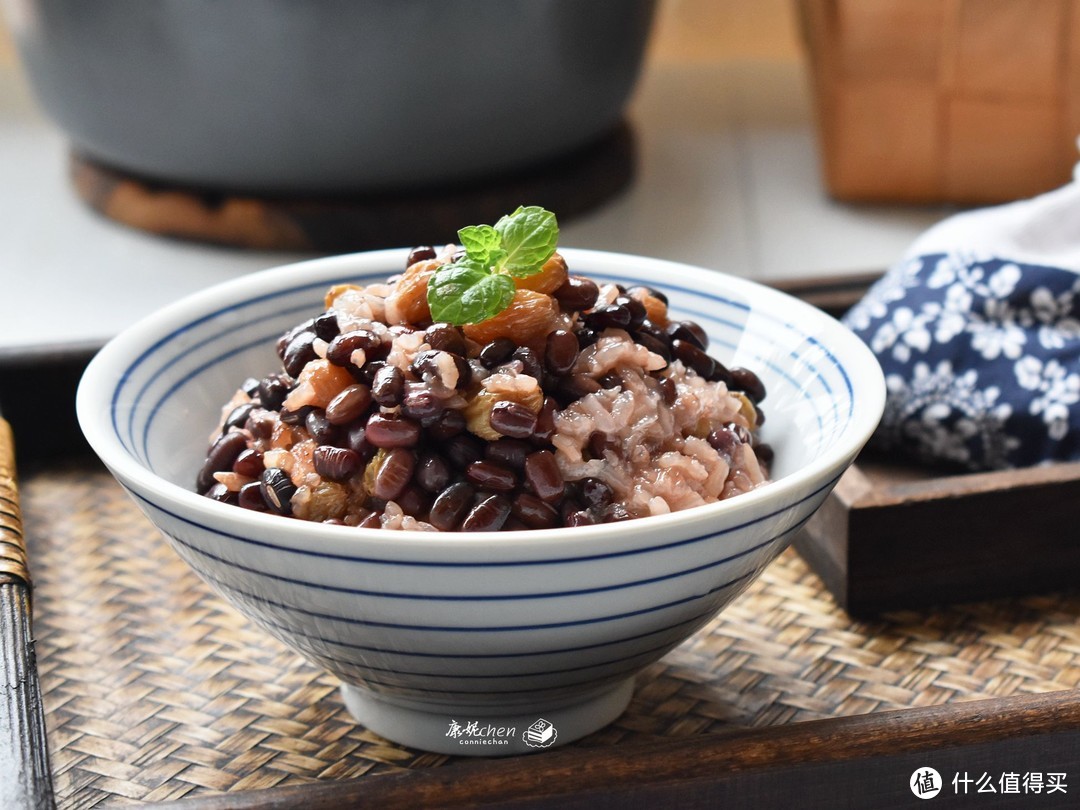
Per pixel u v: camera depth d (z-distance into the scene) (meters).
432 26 0.63
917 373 0.44
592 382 0.34
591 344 0.35
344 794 0.30
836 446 0.32
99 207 0.79
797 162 0.90
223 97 0.65
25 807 0.29
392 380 0.33
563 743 0.34
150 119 0.68
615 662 0.32
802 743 0.32
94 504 0.42
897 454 0.45
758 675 0.36
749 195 0.84
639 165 0.88
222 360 0.38
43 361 0.44
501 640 0.30
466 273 0.33
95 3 0.63
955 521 0.38
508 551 0.29
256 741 0.34
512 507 0.32
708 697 0.35
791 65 1.06
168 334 0.37
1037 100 0.70
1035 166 0.73
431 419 0.32
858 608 0.38
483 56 0.65
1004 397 0.43
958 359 0.44
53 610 0.38
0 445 0.39
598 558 0.29
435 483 0.32
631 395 0.34
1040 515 0.39
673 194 0.85
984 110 0.72
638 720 0.35
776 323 0.38
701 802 0.31
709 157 0.91
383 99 0.65
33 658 0.33
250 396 0.37
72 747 0.34
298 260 0.74
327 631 0.31
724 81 1.05
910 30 0.71
